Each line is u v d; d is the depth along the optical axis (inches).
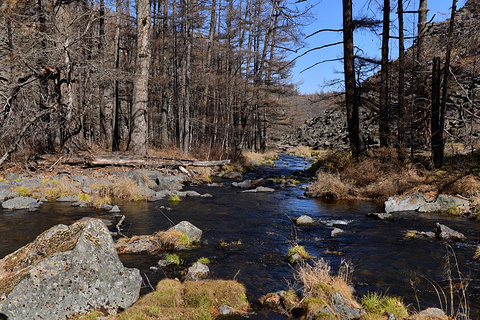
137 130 727.7
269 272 241.6
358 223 386.0
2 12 583.8
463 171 493.4
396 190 510.9
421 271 242.8
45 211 403.9
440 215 420.5
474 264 253.3
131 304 180.1
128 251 279.0
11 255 187.5
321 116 2455.7
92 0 658.8
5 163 578.9
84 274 165.8
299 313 179.6
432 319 165.5
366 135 1365.7
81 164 629.3
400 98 617.0
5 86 599.5
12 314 141.5
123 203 467.2
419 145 629.9
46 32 612.7
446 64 518.6
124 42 1162.6
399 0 621.3
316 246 305.1
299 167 1065.5
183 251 283.0
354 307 177.9
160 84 1020.5
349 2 690.8
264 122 1539.1
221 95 1097.4
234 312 179.5
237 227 366.9
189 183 674.2
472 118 575.5
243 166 962.1
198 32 1137.4
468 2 474.6
